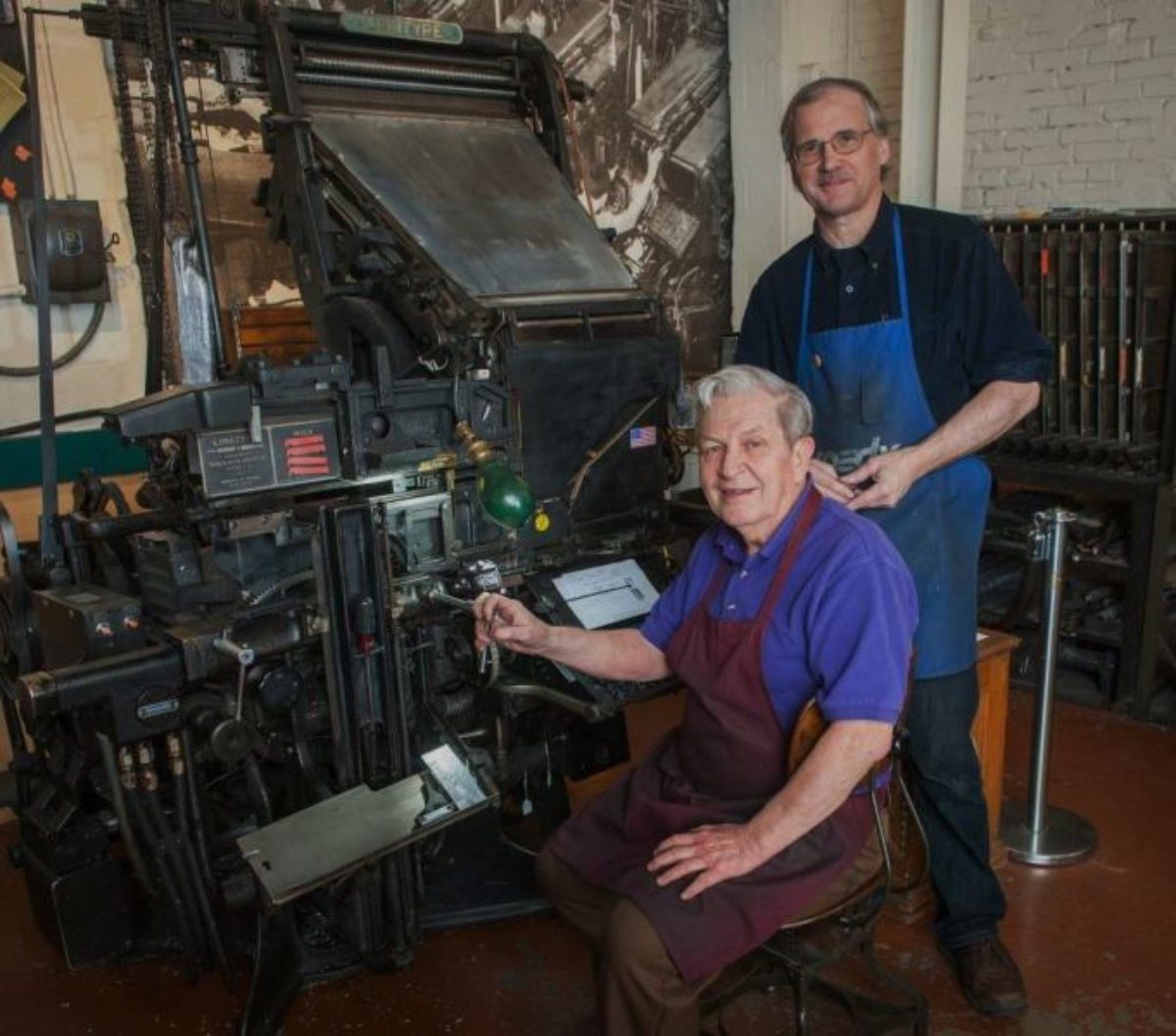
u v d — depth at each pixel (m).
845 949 1.69
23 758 2.31
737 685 1.65
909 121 3.92
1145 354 3.02
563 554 2.30
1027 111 3.77
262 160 3.21
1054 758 2.99
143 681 1.82
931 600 1.97
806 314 2.12
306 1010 2.08
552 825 2.49
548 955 2.23
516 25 3.80
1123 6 3.48
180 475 2.04
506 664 2.20
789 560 1.63
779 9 4.26
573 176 2.81
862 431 2.06
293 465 1.96
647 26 4.19
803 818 1.51
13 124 2.84
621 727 2.49
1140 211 3.25
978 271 1.94
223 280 3.18
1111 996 2.05
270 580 2.02
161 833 1.96
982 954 2.05
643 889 1.54
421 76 2.60
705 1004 1.85
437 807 2.02
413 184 2.38
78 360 3.03
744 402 1.62
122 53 2.34
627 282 2.50
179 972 2.21
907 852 2.12
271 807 2.18
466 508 2.16
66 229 2.88
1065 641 3.42
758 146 4.46
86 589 2.09
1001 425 1.90
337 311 2.27
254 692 1.98
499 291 2.23
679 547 3.45
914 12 3.81
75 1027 2.05
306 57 2.41
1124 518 3.31
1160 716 3.16
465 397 2.11
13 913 2.45
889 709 1.52
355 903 2.09
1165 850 2.53
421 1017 2.06
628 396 2.37
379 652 2.00
